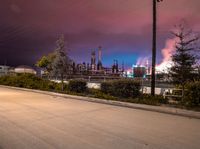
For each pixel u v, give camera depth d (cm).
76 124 1106
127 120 1231
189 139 895
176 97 2033
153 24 2272
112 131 989
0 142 818
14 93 2692
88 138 878
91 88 2908
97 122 1160
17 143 807
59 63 3234
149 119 1278
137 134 950
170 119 1296
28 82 3525
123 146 792
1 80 4328
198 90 1720
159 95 2158
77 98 2264
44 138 870
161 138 901
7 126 1052
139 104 1795
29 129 1001
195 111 1511
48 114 1354
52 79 4334
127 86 2242
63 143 813
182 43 2689
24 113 1374
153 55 2245
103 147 777
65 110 1511
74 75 4122
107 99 2081
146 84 3023
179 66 2661
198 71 2631
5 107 1595
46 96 2391
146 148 777
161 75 2891
